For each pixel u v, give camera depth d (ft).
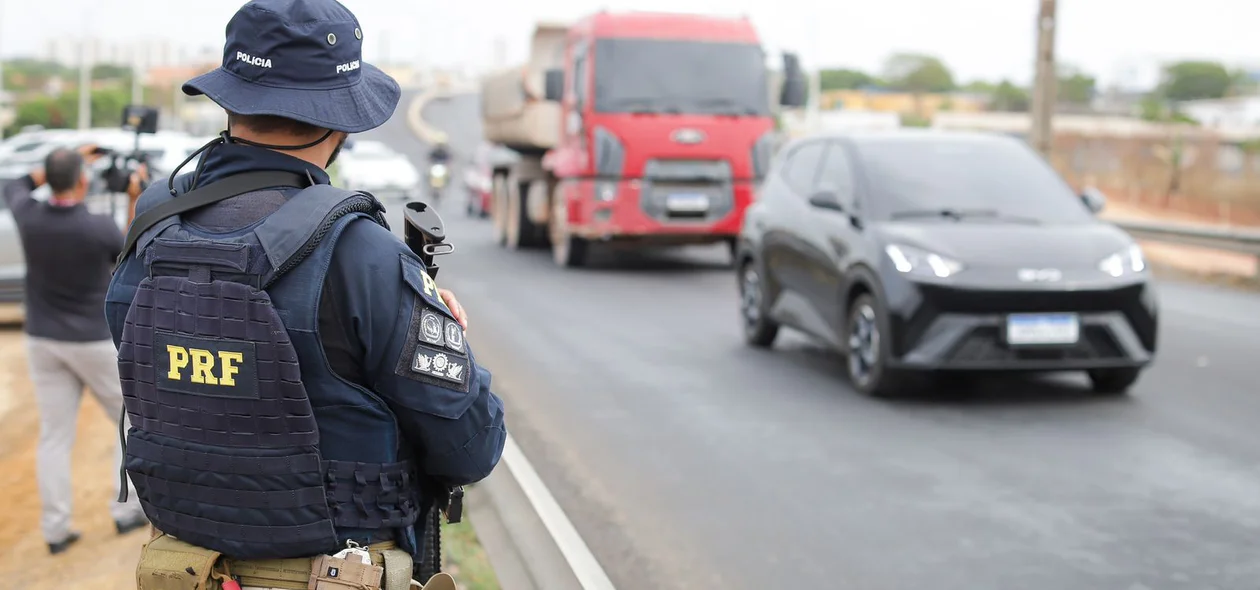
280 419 6.91
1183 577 15.24
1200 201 126.72
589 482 20.10
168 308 7.11
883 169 28.30
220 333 6.93
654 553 16.51
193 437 7.08
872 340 26.32
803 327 29.96
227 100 7.18
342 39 7.35
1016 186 28.14
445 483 7.67
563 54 60.85
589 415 25.13
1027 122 244.63
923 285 24.64
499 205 71.87
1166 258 64.08
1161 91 301.43
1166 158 140.56
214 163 7.43
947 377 28.63
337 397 7.00
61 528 18.20
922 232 25.89
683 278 52.75
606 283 50.60
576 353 32.78
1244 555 16.07
